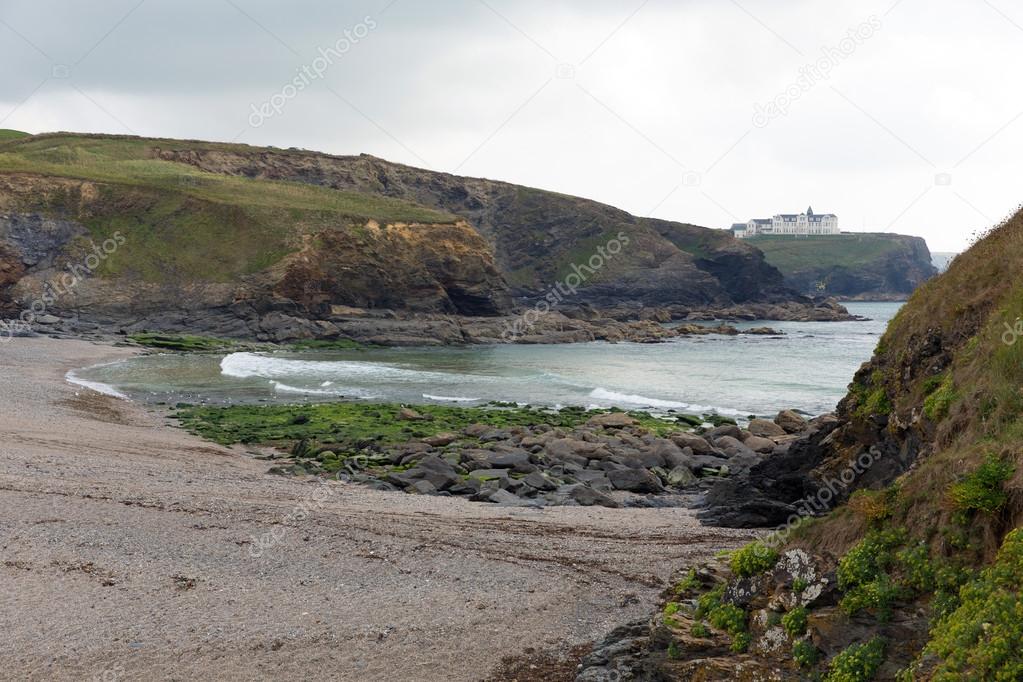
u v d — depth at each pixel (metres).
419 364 84.44
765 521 22.58
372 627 14.41
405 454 34.06
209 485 25.47
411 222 136.38
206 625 14.23
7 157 143.50
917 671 9.00
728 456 37.16
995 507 9.66
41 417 38.12
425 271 131.62
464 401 55.44
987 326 14.46
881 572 10.14
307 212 130.25
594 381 69.69
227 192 143.38
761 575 11.40
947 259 19.64
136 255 122.19
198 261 121.69
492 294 139.50
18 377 56.09
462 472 31.47
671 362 89.75
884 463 19.55
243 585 16.19
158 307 117.00
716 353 102.69
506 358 94.19
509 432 40.16
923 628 9.57
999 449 10.35
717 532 21.80
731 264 191.62
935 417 13.97
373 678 12.53
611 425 43.91
